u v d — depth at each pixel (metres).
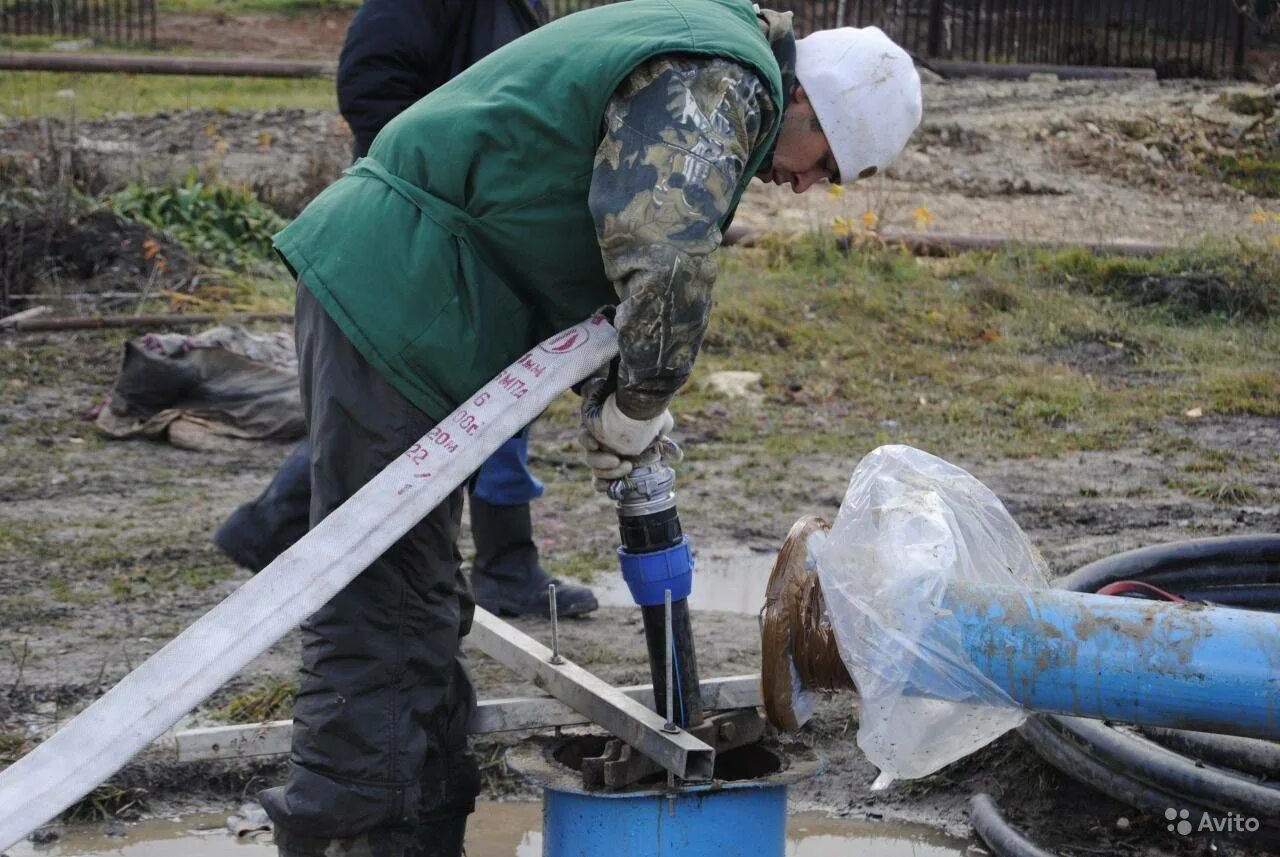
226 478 6.55
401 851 2.86
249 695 4.12
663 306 2.43
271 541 3.94
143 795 3.80
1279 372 8.27
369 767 2.76
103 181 10.87
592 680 2.99
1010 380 8.25
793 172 2.87
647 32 2.55
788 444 7.19
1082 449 7.06
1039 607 2.55
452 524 2.85
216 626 2.44
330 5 21.30
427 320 2.69
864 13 17.09
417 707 2.82
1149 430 7.37
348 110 4.31
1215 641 2.47
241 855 3.59
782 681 2.70
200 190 10.80
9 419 7.27
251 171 12.41
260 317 9.00
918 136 14.02
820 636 2.66
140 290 9.43
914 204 12.38
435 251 2.68
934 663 2.57
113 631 4.66
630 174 2.45
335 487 2.77
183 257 9.90
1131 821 3.65
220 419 7.12
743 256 10.61
